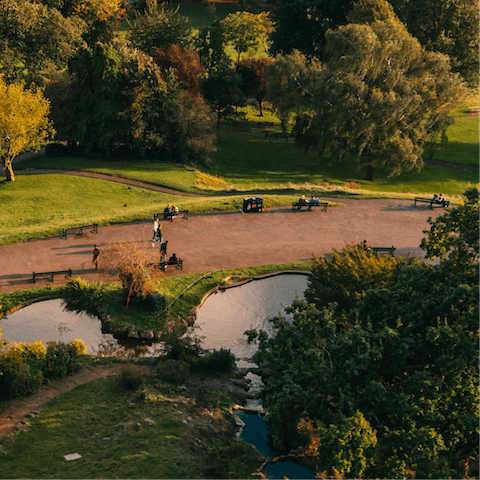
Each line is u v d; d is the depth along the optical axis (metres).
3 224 42.81
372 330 18.77
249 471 19.64
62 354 25.75
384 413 17.50
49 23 66.62
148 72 57.94
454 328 16.81
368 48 62.62
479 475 18.98
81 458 18.45
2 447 18.83
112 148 60.00
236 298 35.69
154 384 25.02
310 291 30.86
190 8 141.12
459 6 83.81
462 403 17.61
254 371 28.77
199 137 63.97
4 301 31.69
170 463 18.53
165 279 36.09
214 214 47.53
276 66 73.31
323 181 65.62
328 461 15.01
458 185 72.56
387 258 30.03
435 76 68.94
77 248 39.19
